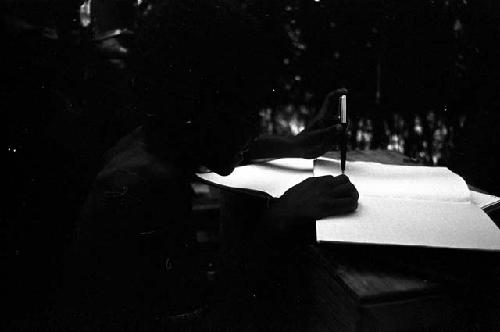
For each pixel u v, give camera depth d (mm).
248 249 700
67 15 1346
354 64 1831
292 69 1803
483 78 1513
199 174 840
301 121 1874
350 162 900
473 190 855
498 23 1469
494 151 1413
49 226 1333
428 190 722
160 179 725
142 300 742
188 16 671
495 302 530
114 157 812
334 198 644
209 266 1143
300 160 965
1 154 1271
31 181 1319
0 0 1248
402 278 536
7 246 1294
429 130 1701
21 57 1269
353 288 511
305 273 667
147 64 700
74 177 1354
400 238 562
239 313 761
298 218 627
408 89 1744
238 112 707
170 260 750
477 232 584
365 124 1848
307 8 1732
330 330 583
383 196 710
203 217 1459
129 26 1326
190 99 685
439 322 528
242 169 890
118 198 713
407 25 1704
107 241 721
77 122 1351
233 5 690
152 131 742
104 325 743
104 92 1355
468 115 1547
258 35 696
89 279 735
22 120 1286
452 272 541
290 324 704
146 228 720
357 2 1750
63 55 1342
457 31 1591
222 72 671
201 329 757
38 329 1043
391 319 509
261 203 837
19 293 1210
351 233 573
